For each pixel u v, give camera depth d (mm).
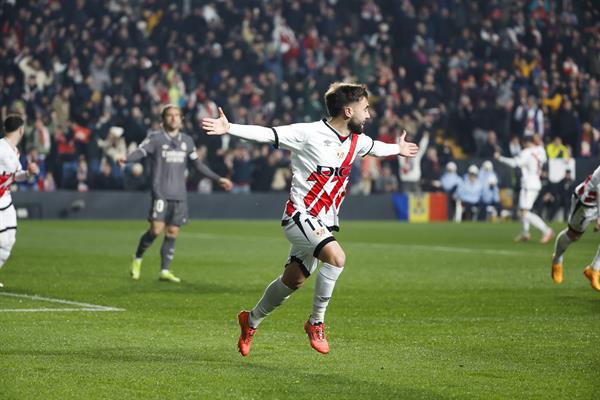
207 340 10875
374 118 44094
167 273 17672
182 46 44375
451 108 46531
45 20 42344
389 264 21422
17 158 15375
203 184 41812
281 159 43094
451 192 44688
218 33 45344
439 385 8461
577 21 51156
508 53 48531
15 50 41031
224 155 41938
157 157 17547
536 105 44750
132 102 41000
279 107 43656
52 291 15797
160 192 17484
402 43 48688
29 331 11344
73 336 11016
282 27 46875
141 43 43188
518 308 13938
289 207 9727
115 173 40344
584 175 44000
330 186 9773
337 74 45531
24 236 29875
